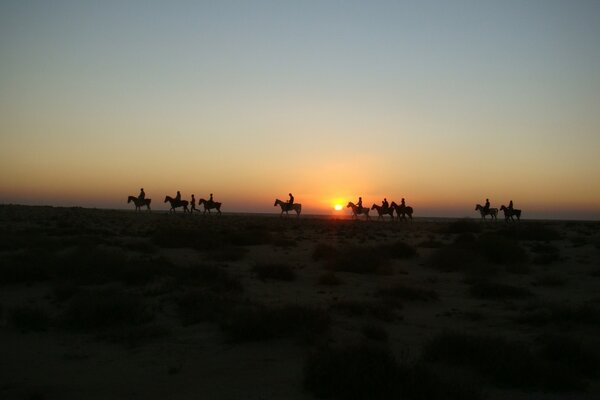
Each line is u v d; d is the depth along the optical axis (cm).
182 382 847
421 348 1062
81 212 7894
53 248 2619
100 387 820
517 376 846
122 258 2103
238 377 873
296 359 977
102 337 1122
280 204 6900
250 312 1187
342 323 1266
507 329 1255
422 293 1675
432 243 3384
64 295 1508
